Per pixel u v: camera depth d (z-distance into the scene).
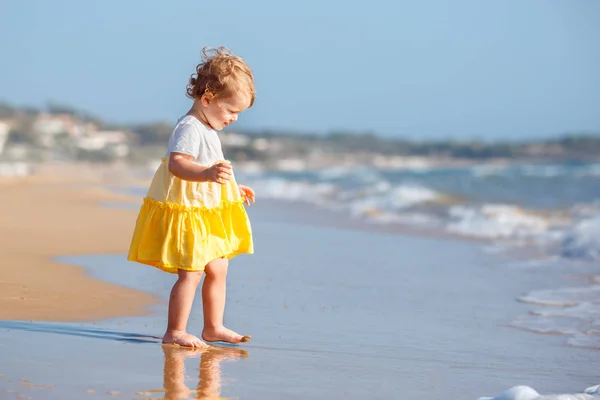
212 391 3.17
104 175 54.28
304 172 76.94
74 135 97.19
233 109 4.30
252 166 100.62
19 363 3.43
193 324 5.03
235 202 4.34
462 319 5.74
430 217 16.27
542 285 7.61
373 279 7.72
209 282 4.32
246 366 3.72
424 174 57.53
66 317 4.85
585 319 5.83
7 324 4.45
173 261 4.07
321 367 3.85
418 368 4.02
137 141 107.38
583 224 13.05
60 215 13.96
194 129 4.18
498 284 7.65
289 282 7.20
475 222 14.87
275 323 5.16
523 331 5.34
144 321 4.88
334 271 8.17
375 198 22.56
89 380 3.19
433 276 8.12
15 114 104.94
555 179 38.09
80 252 8.63
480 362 4.29
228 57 4.32
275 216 16.75
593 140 81.31
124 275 6.97
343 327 5.16
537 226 14.11
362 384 3.54
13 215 13.35
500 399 3.14
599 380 3.90
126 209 16.55
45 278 6.46
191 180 4.04
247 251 4.39
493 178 41.06
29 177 41.03
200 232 4.14
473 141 97.25
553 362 4.36
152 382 3.23
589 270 8.72
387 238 12.23
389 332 5.09
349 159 104.50
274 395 3.20
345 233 12.95
